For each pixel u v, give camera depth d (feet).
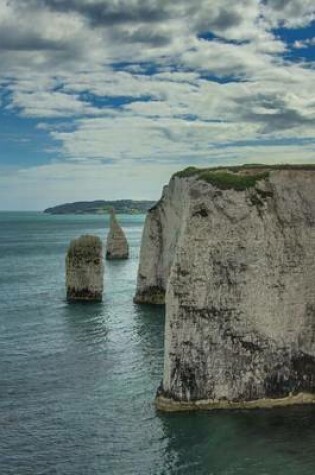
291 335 115.96
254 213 115.55
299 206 119.44
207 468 92.58
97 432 106.11
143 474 91.66
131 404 118.32
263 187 118.32
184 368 113.60
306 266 117.50
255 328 114.32
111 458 96.84
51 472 92.94
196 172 134.00
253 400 113.91
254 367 114.01
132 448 99.76
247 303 114.11
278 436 101.96
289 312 115.96
